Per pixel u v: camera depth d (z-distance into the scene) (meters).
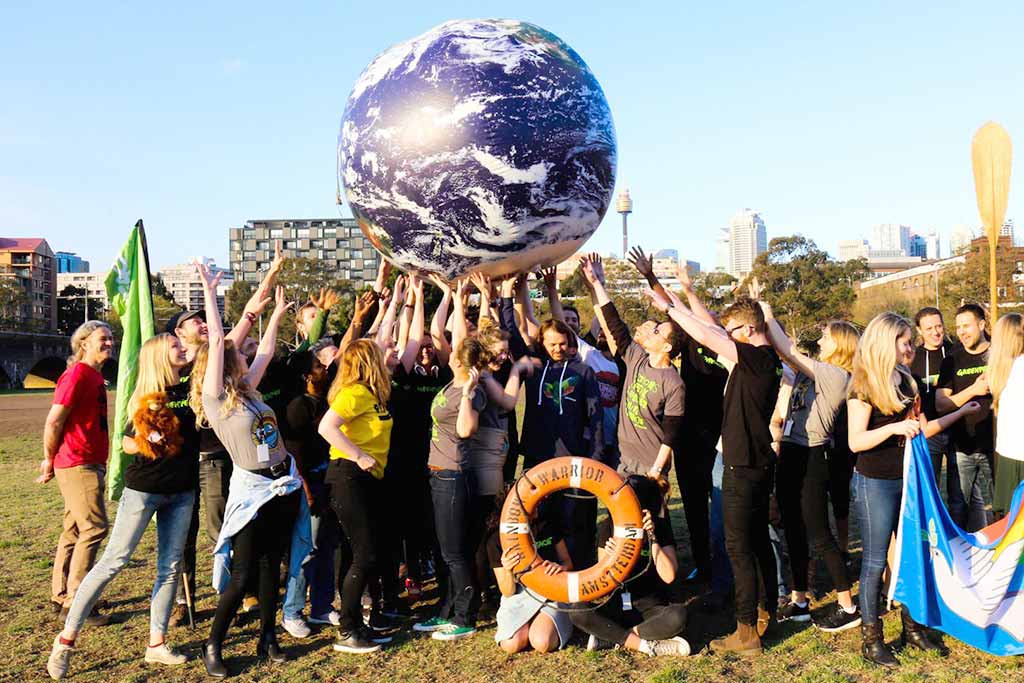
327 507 5.38
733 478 4.61
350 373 4.80
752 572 4.62
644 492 4.93
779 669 4.38
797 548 5.18
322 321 6.20
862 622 4.50
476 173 4.36
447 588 5.45
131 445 4.59
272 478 4.59
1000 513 4.72
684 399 5.04
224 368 4.57
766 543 4.85
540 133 4.38
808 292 53.41
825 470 5.02
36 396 43.66
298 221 149.12
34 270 130.38
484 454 5.14
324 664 4.65
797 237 55.38
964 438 5.92
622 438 5.19
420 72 4.43
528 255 4.73
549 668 4.48
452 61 4.39
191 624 5.32
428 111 4.34
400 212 4.57
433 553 5.52
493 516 4.97
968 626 4.46
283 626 5.31
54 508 9.58
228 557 4.72
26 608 5.80
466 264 4.75
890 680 4.20
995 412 4.99
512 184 4.39
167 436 4.55
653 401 5.05
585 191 4.63
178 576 4.79
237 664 4.66
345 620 4.81
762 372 4.59
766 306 5.01
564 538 5.05
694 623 5.20
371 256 148.12
